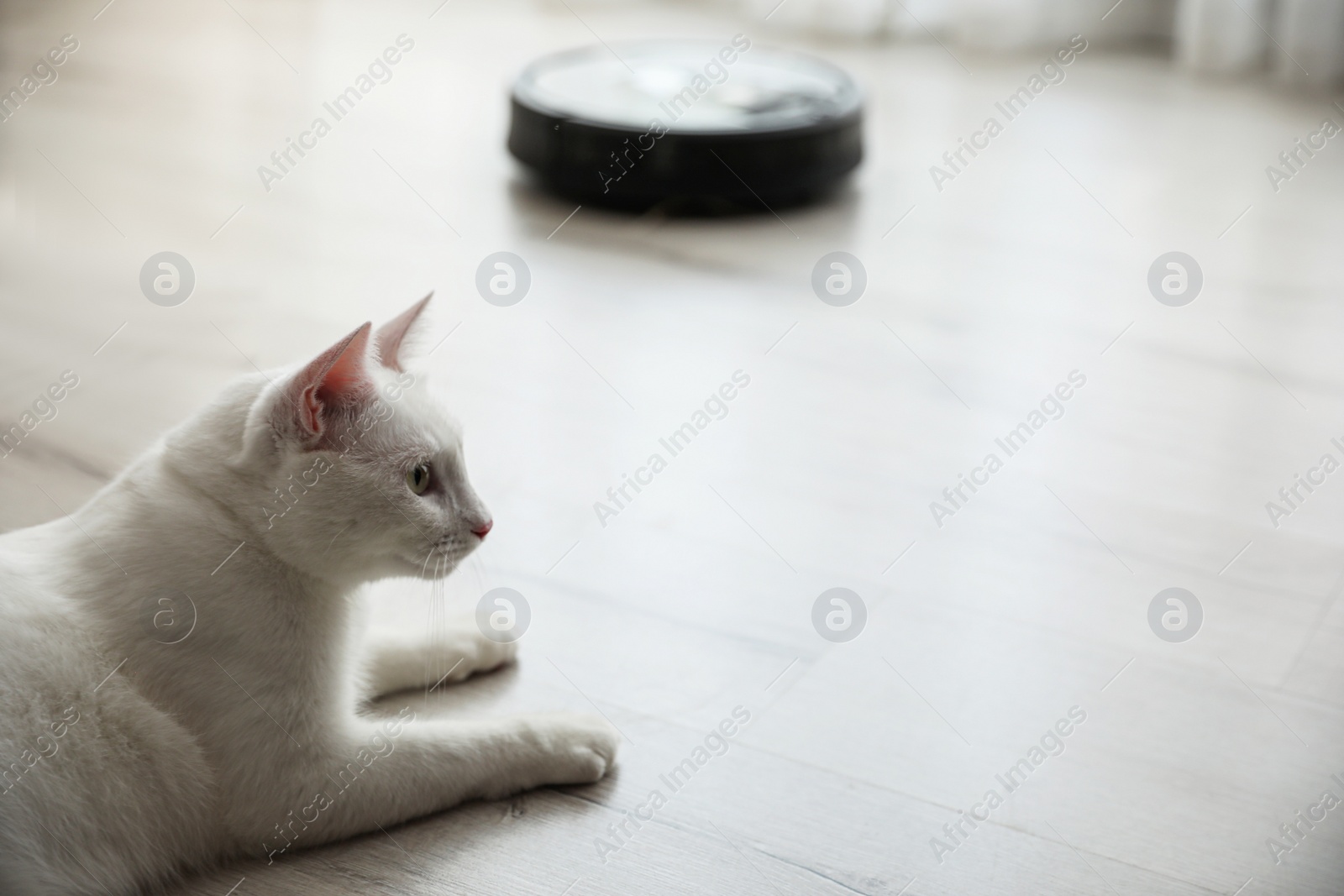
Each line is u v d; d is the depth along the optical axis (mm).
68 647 1117
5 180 2918
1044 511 1886
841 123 2934
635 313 2480
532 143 2949
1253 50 3939
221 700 1157
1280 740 1419
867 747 1398
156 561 1161
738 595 1677
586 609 1633
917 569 1741
